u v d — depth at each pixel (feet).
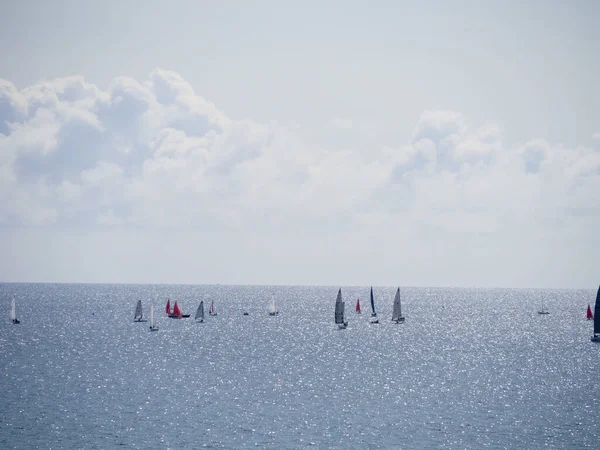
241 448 223.92
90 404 277.03
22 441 227.20
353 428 247.91
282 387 320.91
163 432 239.71
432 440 234.17
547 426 251.80
